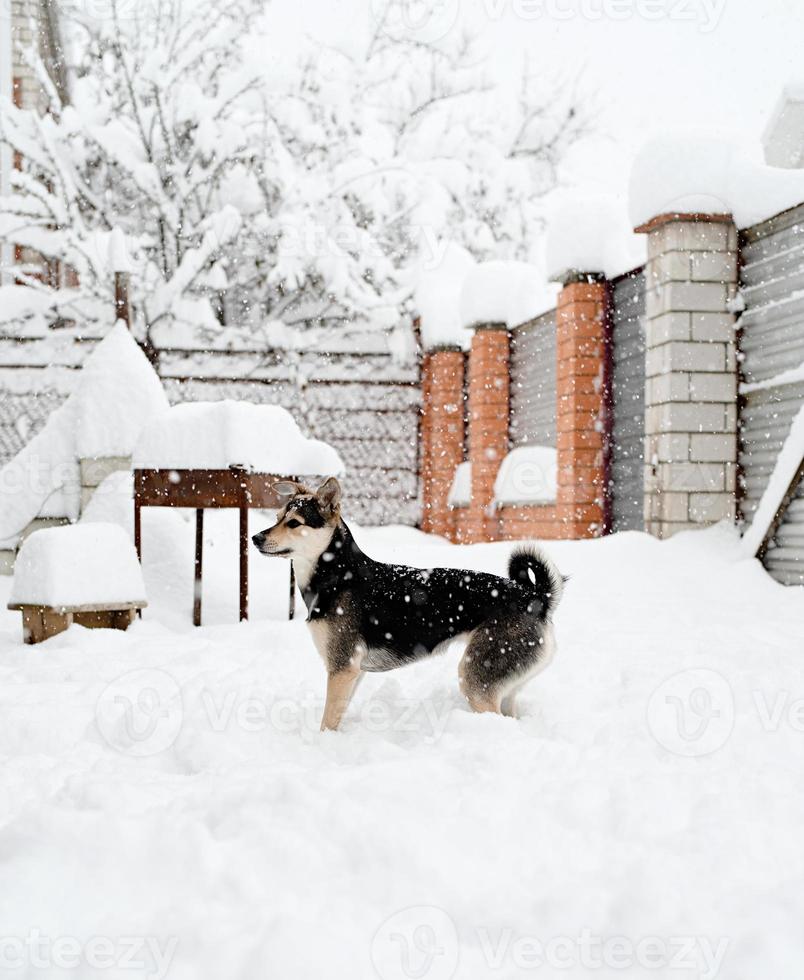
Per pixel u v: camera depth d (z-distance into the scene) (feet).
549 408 45.21
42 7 60.29
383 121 67.92
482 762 10.97
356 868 8.14
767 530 28.58
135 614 23.85
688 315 31.37
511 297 49.47
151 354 54.03
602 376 38.50
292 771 10.61
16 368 53.67
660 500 31.76
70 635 20.75
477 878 7.95
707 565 29.04
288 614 25.59
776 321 29.91
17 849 8.33
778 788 10.14
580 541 32.35
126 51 56.85
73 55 70.28
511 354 50.21
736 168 31.04
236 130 56.13
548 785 10.02
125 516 28.58
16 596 21.56
